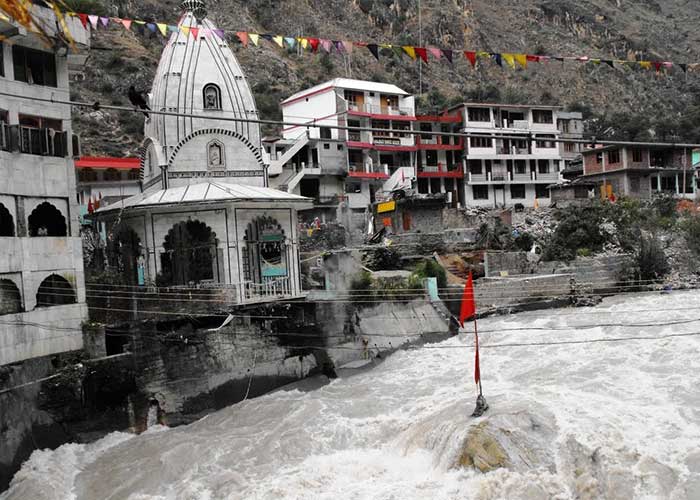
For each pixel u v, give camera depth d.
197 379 31.33
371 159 66.81
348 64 101.94
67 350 28.16
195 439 27.41
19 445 24.58
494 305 46.97
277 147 62.38
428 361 36.75
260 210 35.00
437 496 20.30
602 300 50.88
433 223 58.88
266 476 23.16
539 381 29.64
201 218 34.00
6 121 27.27
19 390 25.03
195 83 36.78
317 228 53.78
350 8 135.38
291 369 35.03
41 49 28.53
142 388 29.58
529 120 77.06
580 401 25.31
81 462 25.98
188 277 34.03
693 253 58.72
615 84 141.75
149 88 80.62
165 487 23.34
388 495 20.66
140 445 27.38
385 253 50.88
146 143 38.03
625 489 20.11
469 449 21.67
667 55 159.12
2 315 25.16
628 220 59.78
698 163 78.94
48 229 29.55
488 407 24.67
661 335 35.66
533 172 76.69
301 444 25.59
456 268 52.62
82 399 27.69
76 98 74.06
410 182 67.62
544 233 61.53
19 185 27.08
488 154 73.69
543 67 142.38
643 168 71.50
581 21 165.75
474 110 73.69
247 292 34.06
